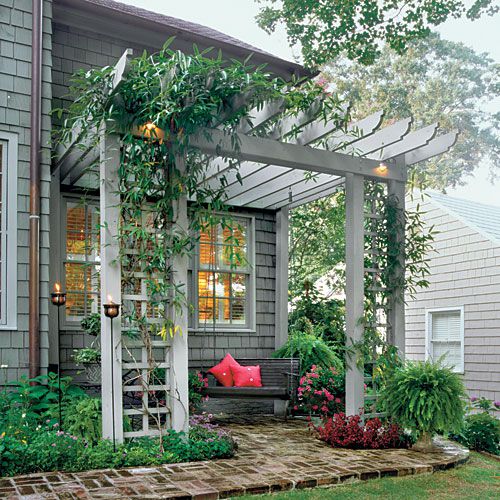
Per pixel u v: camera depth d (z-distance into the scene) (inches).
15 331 230.8
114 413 192.4
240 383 302.0
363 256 250.7
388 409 225.0
